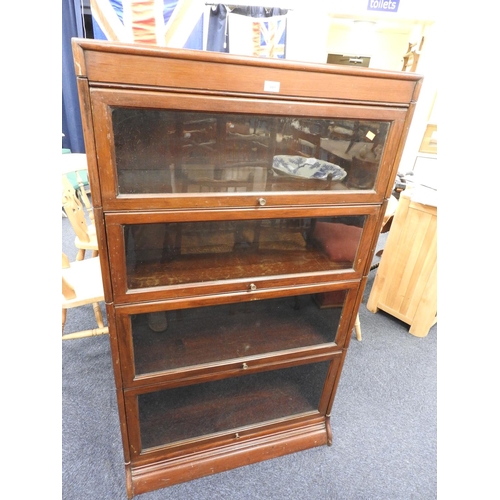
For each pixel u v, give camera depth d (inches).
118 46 24.6
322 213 36.3
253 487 48.4
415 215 77.5
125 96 26.3
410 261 80.8
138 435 43.8
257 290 38.8
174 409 50.6
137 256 37.6
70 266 67.1
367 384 68.5
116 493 46.3
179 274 37.4
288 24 120.4
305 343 46.4
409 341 81.7
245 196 32.9
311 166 36.3
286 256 42.3
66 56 125.4
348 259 42.1
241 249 42.5
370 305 92.4
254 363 43.7
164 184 32.4
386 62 151.8
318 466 51.9
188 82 27.3
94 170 28.0
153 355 42.6
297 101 30.6
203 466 48.6
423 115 137.1
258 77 28.7
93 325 77.0
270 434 51.9
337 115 32.0
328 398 52.2
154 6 47.3
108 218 30.1
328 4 123.6
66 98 132.0
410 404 64.4
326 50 132.1
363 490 49.1
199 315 46.9
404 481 50.6
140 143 30.2
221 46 123.3
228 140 33.0
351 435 57.4
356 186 37.6
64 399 59.2
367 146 35.9
